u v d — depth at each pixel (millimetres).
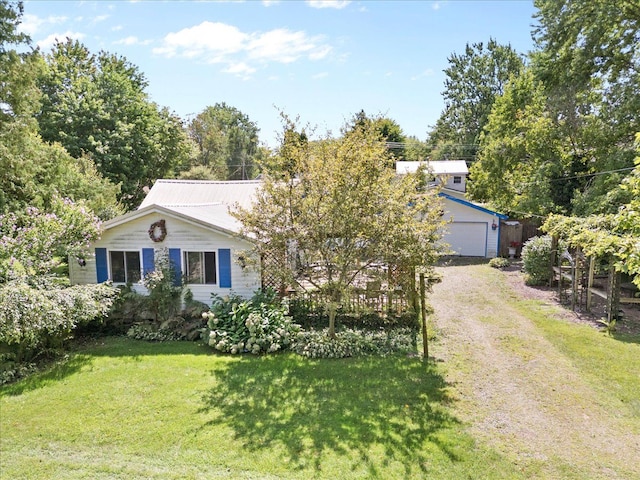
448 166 29516
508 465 5598
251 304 11688
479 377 8383
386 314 11602
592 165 19969
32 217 11625
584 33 18781
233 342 10359
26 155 15352
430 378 8375
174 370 9078
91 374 8914
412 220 9273
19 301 8727
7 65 14469
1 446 6230
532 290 15555
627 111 17188
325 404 7398
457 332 11039
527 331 10984
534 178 21953
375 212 9094
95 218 12516
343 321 11750
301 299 12031
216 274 12766
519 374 8469
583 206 17953
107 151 25562
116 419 6980
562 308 13086
